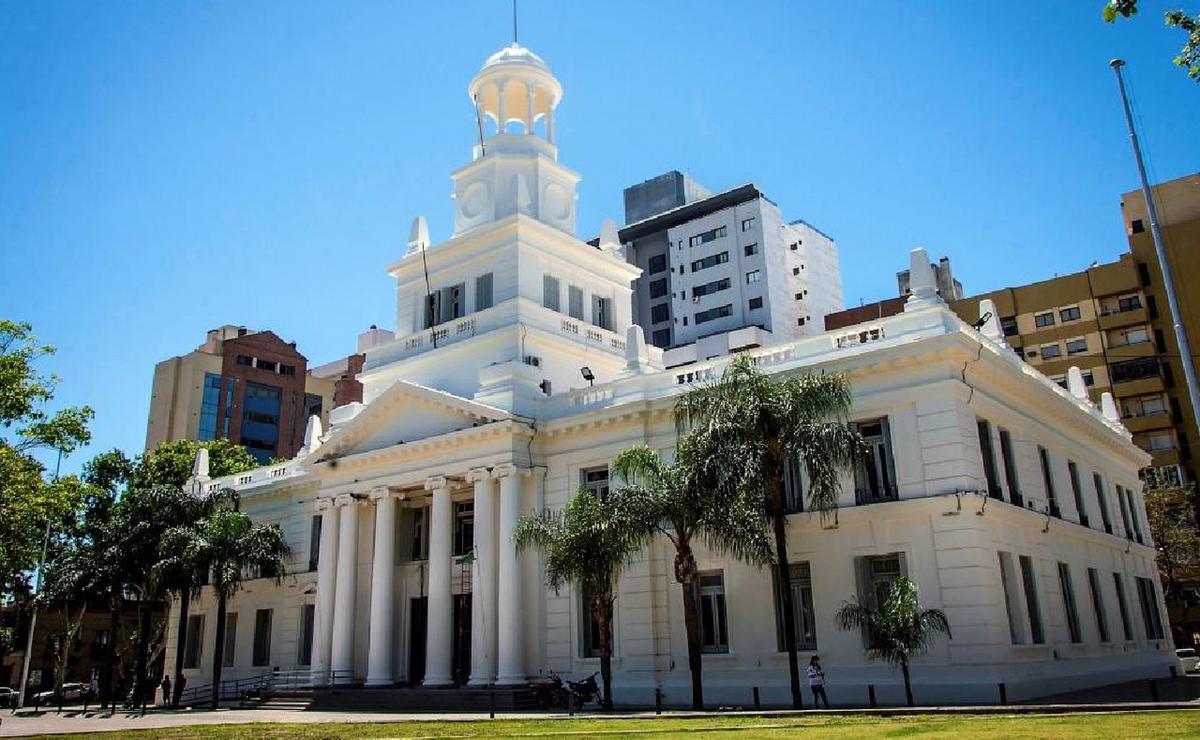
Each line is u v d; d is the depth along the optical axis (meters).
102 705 45.88
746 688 30.17
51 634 76.00
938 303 29.56
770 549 25.61
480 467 37.09
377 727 24.34
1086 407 42.50
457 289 45.12
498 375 38.34
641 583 33.25
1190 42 15.20
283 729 24.77
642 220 107.81
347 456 41.94
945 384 28.39
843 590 28.92
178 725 28.20
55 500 39.47
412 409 40.44
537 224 43.00
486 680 34.88
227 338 114.69
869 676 27.75
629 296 48.19
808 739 15.76
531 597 35.84
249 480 52.44
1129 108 28.77
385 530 40.06
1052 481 35.03
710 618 32.16
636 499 26.84
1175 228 75.81
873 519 28.81
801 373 30.84
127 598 67.94
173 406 105.00
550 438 37.31
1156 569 46.66
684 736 17.38
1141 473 68.50
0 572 41.91
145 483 58.06
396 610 40.31
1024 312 79.94
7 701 59.69
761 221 96.44
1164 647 42.94
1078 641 32.88
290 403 111.31
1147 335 74.56
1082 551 36.31
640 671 32.50
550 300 43.59
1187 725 15.59
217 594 40.72
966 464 27.67
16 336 38.59
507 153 46.31
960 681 26.22
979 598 26.52
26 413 38.16
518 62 47.97
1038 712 20.39
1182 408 72.56
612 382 36.50
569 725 22.31
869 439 30.00
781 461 25.17
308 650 45.53
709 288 98.38
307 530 47.31
